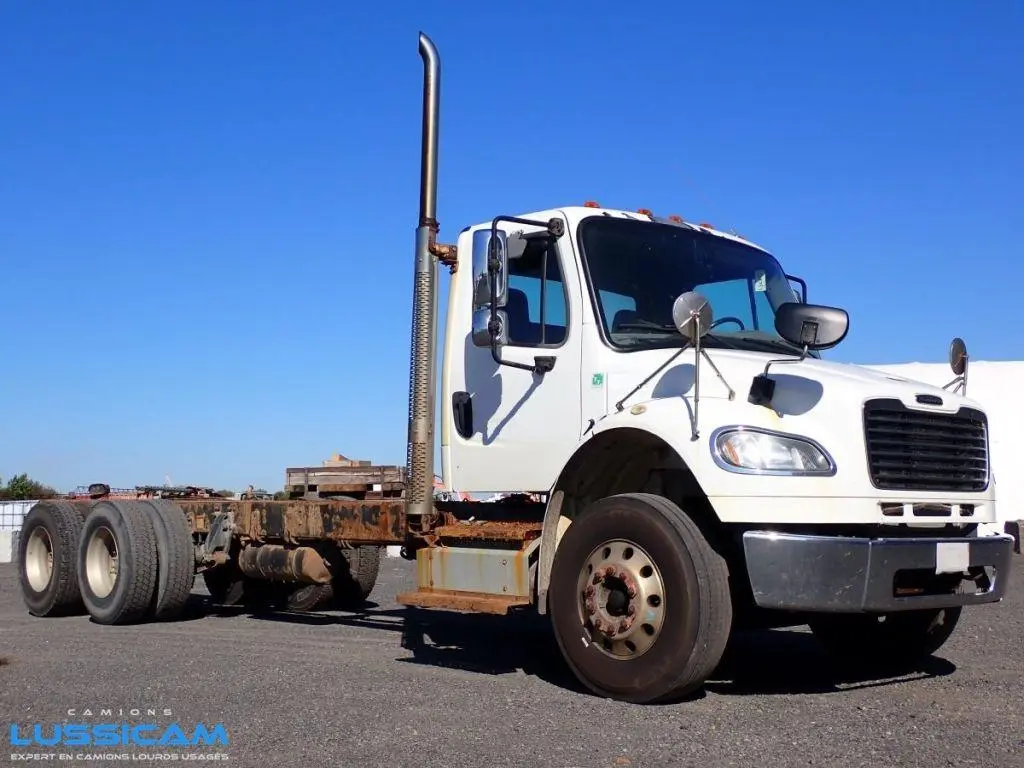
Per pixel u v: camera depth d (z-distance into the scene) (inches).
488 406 275.3
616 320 255.4
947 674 264.2
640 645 216.1
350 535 322.3
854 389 221.5
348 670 259.8
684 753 179.9
